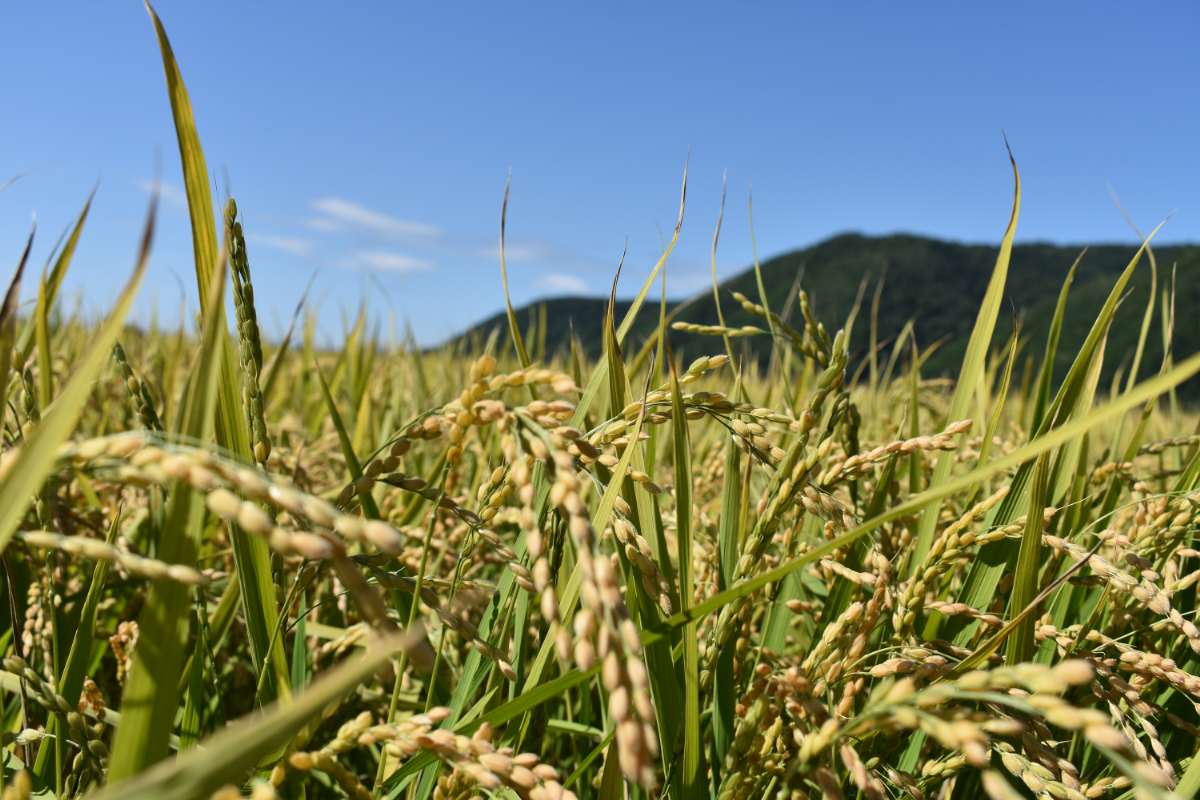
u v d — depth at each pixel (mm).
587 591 687
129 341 4465
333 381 4105
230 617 1682
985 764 677
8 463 680
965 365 1825
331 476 3084
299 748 1067
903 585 1563
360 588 636
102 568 1293
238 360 1260
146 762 781
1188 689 1175
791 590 1816
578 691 2010
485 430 3299
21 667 1058
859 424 1809
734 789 1099
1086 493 2100
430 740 866
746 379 2926
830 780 895
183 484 789
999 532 1289
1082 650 1510
